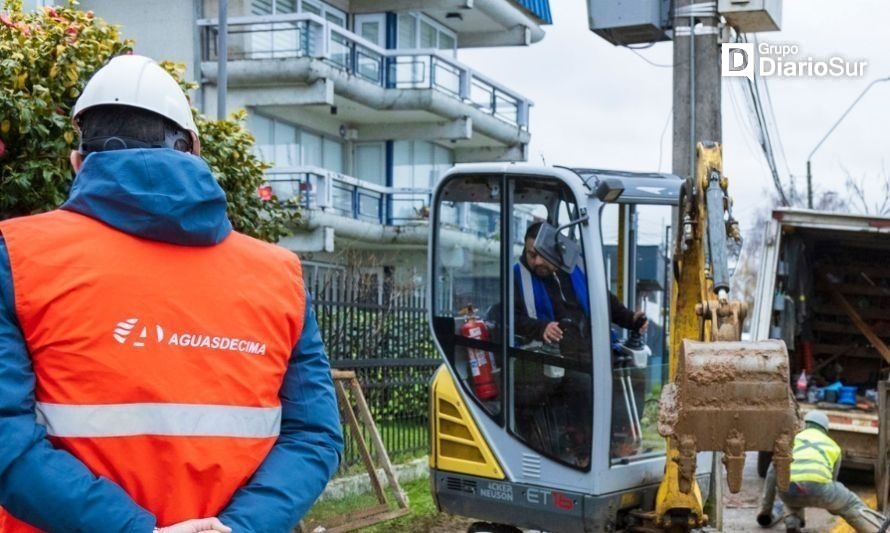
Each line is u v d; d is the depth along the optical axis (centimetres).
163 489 212
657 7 1117
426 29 2769
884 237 1298
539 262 701
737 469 519
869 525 803
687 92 1077
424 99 2422
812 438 834
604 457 670
